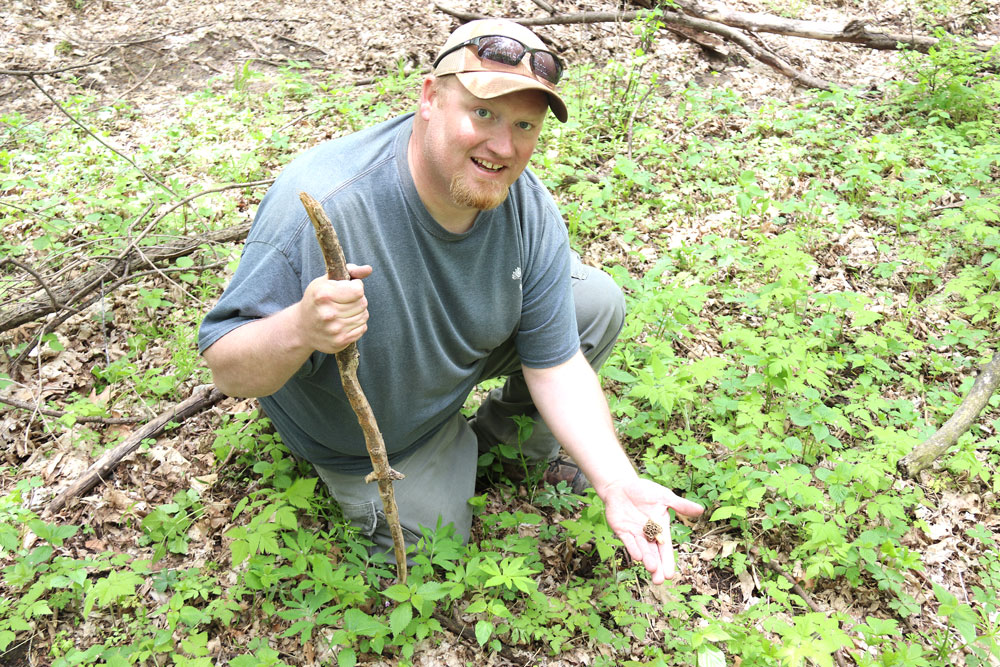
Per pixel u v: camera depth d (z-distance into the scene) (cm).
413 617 248
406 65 648
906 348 374
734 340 370
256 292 213
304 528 282
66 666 226
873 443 329
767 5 734
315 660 242
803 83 628
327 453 266
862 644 256
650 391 295
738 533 291
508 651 250
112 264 388
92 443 315
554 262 250
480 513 297
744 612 261
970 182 492
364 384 237
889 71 659
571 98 564
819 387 328
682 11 671
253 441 298
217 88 634
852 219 465
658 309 353
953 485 314
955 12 741
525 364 263
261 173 498
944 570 283
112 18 745
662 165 501
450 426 284
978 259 441
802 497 285
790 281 380
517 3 711
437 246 224
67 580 242
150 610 253
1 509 271
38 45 692
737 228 458
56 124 583
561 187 484
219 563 268
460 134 202
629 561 281
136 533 279
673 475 300
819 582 275
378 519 266
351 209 214
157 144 543
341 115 559
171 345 364
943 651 247
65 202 466
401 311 227
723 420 332
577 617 247
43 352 360
